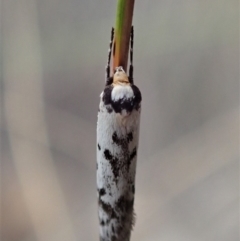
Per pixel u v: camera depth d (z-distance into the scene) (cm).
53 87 12
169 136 11
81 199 11
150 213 10
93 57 11
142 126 11
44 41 11
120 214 5
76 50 11
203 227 10
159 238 10
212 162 10
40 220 11
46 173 11
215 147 10
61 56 11
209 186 11
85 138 12
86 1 11
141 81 11
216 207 10
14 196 11
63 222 11
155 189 11
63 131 12
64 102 12
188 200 11
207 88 11
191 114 11
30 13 11
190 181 10
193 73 11
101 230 5
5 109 10
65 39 11
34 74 11
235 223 10
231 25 10
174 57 11
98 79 12
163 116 11
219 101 11
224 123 10
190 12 10
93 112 12
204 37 10
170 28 10
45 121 11
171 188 11
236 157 10
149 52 11
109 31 11
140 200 11
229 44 10
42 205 11
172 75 11
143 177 11
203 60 11
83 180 12
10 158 11
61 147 12
